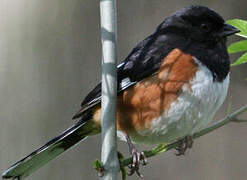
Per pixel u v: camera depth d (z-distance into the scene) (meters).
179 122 8.08
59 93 12.02
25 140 11.94
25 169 8.29
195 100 8.01
